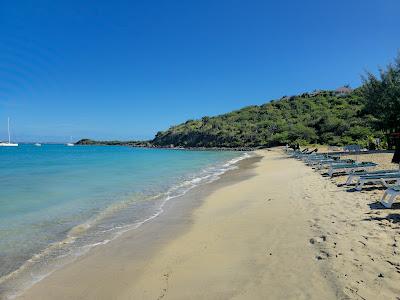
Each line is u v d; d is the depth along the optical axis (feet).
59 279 20.67
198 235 28.76
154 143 588.50
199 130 483.10
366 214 28.76
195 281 19.16
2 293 18.94
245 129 385.29
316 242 23.20
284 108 437.99
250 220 31.81
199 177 76.43
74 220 35.45
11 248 26.35
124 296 18.08
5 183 65.00
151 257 23.97
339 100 380.17
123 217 36.91
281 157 141.08
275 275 18.89
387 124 64.49
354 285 16.66
